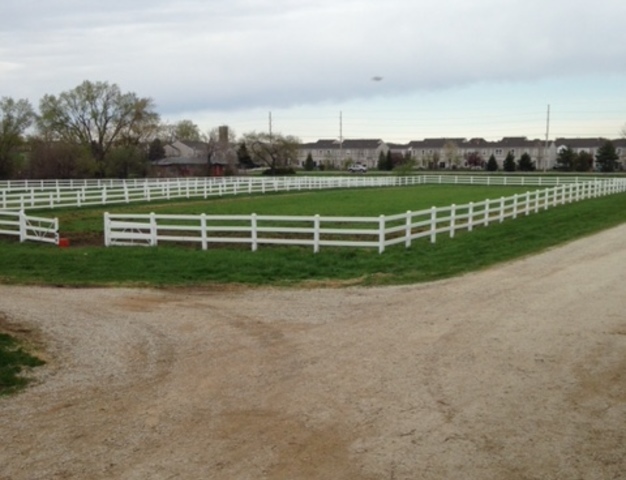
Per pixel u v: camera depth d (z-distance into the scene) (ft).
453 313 39.42
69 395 27.25
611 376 27.78
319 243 67.26
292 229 67.92
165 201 139.85
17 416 24.95
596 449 21.25
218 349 33.58
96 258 65.21
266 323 38.86
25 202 119.96
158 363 31.48
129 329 38.17
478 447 21.45
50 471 20.48
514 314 38.70
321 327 37.37
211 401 26.11
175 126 415.44
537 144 473.67
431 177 237.45
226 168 310.04
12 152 244.42
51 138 265.34
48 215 111.14
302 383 27.81
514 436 22.20
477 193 172.35
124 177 255.70
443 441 21.91
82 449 21.97
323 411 24.68
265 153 343.26
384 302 43.65
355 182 205.46
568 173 324.39
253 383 28.07
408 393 26.22
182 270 58.44
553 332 34.53
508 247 68.08
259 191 171.53
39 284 53.93
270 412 24.80
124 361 31.94
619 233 79.10
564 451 21.13
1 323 39.50
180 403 25.96
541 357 30.40
